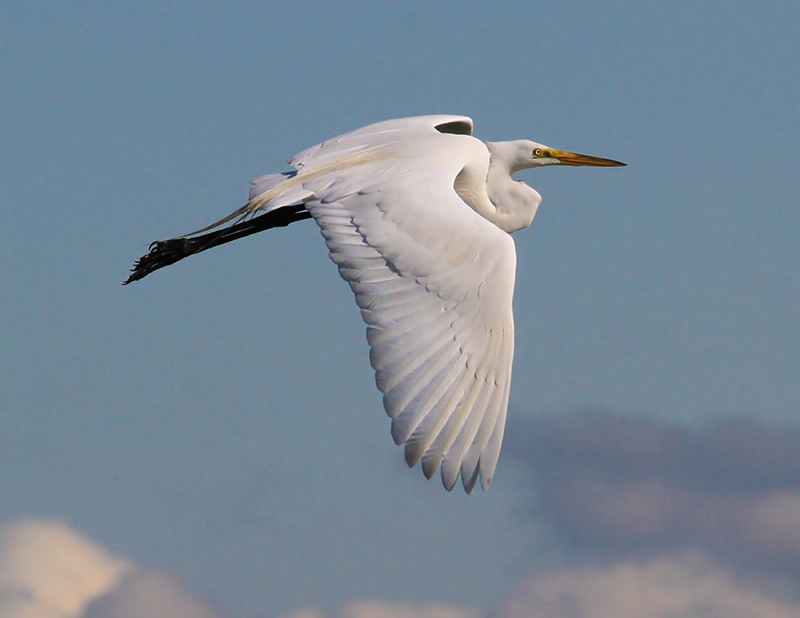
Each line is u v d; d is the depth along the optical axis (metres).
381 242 9.44
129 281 13.95
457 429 8.80
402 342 8.94
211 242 13.95
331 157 12.47
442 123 13.77
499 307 9.29
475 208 12.92
